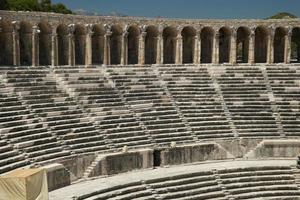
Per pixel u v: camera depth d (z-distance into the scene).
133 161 37.16
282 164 38.41
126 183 33.28
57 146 34.62
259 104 45.25
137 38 51.22
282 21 52.59
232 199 33.91
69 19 46.12
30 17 43.25
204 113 43.72
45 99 38.25
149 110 42.31
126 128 39.31
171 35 52.97
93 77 43.66
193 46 52.69
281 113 44.38
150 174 35.78
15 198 25.67
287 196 35.06
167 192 33.38
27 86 38.62
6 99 35.72
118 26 49.47
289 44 52.88
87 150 35.75
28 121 34.91
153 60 52.56
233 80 48.19
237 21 52.31
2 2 57.59
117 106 41.47
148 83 45.75
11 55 43.06
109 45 49.06
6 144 31.88
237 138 41.72
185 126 41.88
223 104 44.88
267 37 53.28
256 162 39.66
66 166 33.91
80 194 30.78
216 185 35.19
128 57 52.56
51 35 45.25
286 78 48.72
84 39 48.34
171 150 39.19
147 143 39.00
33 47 43.84
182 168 37.72
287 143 41.34
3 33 43.31
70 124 37.00
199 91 46.12
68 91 40.72
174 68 48.78
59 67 43.28
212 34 52.34
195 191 33.78
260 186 35.72
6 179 25.61
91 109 39.69
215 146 40.72
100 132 37.91
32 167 31.28
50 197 30.20
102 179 34.84
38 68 41.88
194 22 51.50
